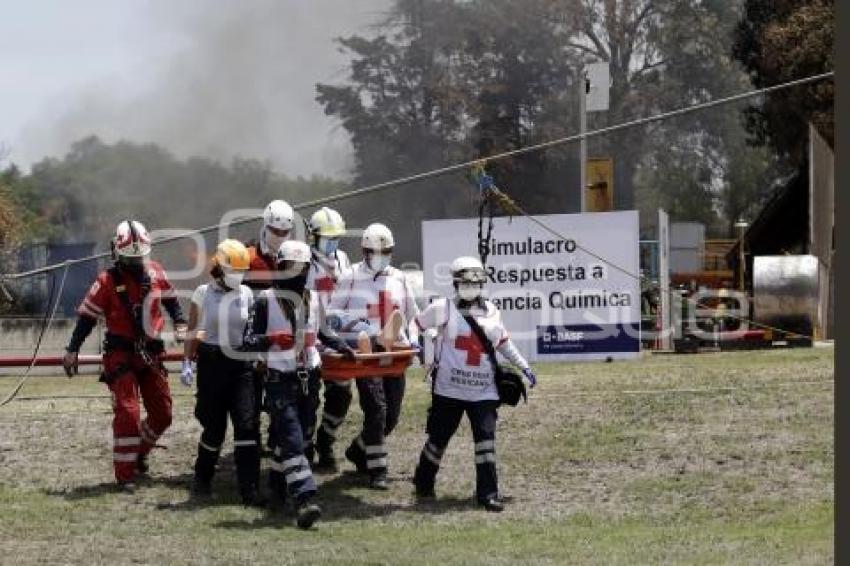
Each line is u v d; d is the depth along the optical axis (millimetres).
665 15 49781
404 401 13656
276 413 9180
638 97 48969
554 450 11359
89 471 10945
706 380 14211
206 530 8969
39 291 27422
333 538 8734
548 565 7742
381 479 10422
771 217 36375
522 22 43750
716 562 7676
